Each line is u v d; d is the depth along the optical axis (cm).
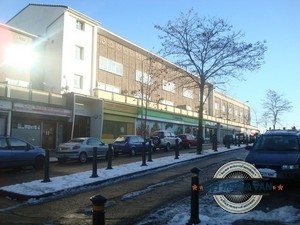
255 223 653
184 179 1273
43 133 2647
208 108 6569
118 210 824
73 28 3177
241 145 3772
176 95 5250
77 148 1927
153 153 2612
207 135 6041
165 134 2953
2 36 2669
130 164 1661
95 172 1268
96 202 443
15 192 981
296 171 935
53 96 2686
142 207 852
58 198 964
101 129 3144
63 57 3038
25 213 807
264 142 1129
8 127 2308
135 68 4156
